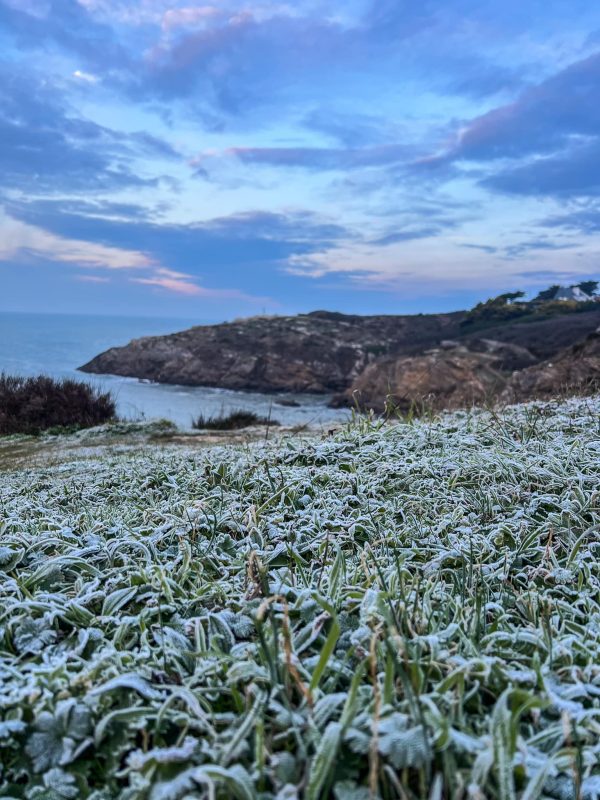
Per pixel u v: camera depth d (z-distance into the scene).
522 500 3.07
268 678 1.41
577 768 1.11
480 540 2.56
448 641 1.66
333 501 3.10
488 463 3.57
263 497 3.28
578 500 2.93
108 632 1.80
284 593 1.92
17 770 1.25
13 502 3.90
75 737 1.28
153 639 1.76
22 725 1.27
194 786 1.14
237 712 1.39
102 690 1.34
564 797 1.15
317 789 1.08
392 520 2.82
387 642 1.34
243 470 3.86
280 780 1.14
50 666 1.53
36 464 7.41
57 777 1.22
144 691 1.38
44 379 13.11
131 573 2.12
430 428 4.75
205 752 1.21
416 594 1.79
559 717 1.36
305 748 1.19
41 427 12.02
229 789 1.10
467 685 1.45
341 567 2.07
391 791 1.13
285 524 2.75
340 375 33.94
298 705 1.37
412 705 1.19
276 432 9.39
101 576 2.19
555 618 1.87
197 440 9.38
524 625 1.88
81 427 12.18
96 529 2.76
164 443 9.20
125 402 21.69
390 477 3.57
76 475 5.21
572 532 2.61
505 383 15.83
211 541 2.57
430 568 2.27
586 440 4.12
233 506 3.09
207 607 1.98
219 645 1.68
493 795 1.09
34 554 2.40
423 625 1.70
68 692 1.38
